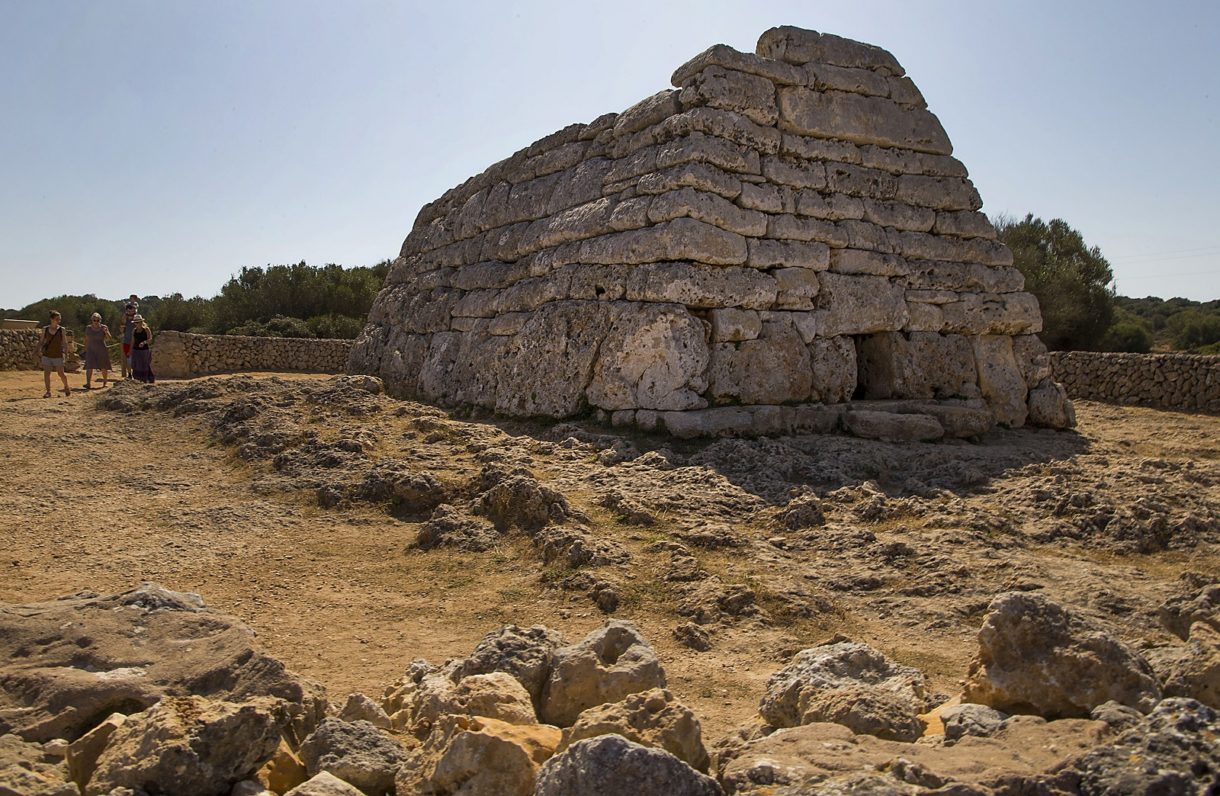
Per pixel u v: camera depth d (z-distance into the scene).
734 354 11.47
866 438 11.43
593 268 12.24
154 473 9.85
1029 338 14.31
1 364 22.50
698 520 7.77
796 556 7.16
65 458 10.37
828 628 5.86
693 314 11.43
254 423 11.16
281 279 40.50
